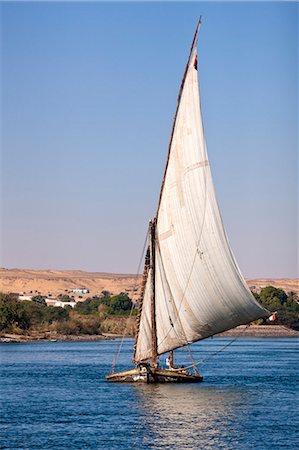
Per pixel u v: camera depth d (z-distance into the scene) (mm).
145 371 124875
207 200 113188
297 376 141500
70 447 81000
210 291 114750
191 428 89250
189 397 110688
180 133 115625
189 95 114625
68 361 182625
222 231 112062
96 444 82125
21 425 91875
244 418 94812
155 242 120625
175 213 117125
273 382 130375
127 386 123688
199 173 114000
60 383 131375
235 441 83188
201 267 114875
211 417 95438
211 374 145875
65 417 96438
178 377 125688
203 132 113125
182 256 116812
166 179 118062
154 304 121250
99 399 109688
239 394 113750
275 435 85750
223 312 115375
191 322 117875
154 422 92562
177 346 120438
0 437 85688
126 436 85438
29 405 105938
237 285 112438
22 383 132375
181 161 115875
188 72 114250
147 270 121562
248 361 182000
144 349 123875
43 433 87500
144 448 80375
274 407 102375
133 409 101000
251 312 114125
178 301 118375
